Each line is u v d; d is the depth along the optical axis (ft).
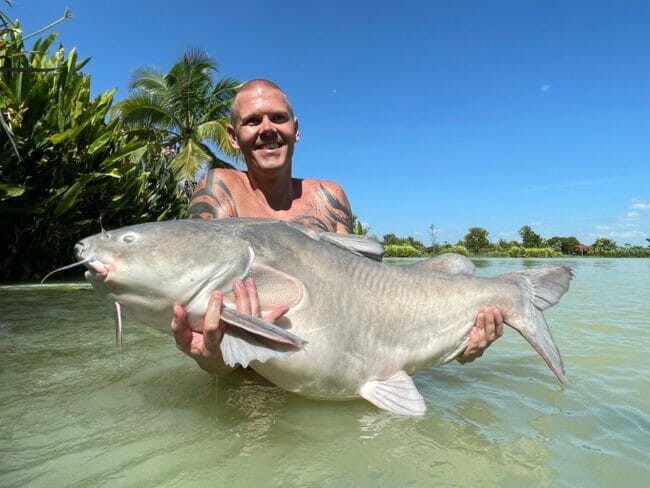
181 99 72.28
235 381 8.98
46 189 31.60
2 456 5.92
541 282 9.68
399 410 7.67
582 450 6.28
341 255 8.68
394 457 6.07
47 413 7.30
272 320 7.45
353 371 8.18
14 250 31.42
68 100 31.63
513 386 9.09
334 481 5.47
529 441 6.55
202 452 6.13
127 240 7.16
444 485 5.40
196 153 70.95
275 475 5.59
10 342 11.80
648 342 12.87
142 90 73.26
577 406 7.97
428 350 8.93
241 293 7.27
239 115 11.23
